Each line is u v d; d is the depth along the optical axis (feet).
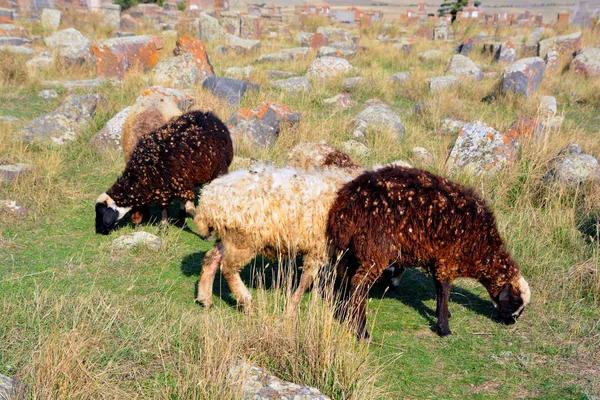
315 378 12.94
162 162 20.70
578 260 20.15
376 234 14.74
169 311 15.89
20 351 13.12
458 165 28.25
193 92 38.86
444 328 15.90
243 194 14.87
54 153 28.48
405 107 44.39
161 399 12.02
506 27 94.73
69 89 43.91
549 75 53.78
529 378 13.97
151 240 20.68
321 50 59.98
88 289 17.13
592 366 14.44
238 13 84.17
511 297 15.92
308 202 14.96
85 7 106.22
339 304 16.28
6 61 49.57
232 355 12.81
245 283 18.37
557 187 25.11
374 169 17.02
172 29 89.56
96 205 21.35
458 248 15.12
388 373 13.91
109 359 13.19
